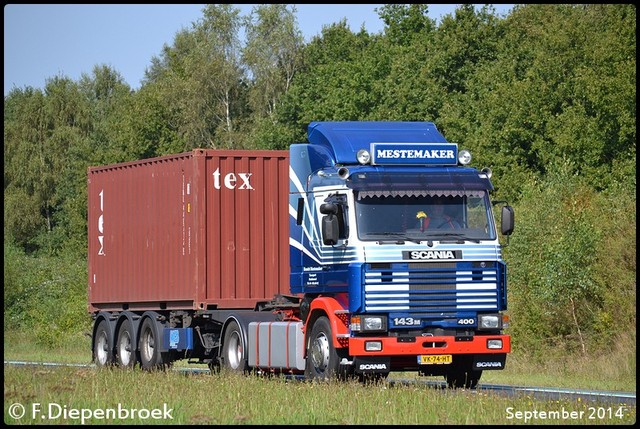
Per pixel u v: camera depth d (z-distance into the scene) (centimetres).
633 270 6162
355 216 4100
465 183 4194
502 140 11106
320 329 4319
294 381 4378
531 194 7138
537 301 6556
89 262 6325
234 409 3328
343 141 4347
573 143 9912
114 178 6050
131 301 5812
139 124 17025
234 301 5150
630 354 5612
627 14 9788
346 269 4125
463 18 14150
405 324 4081
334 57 16625
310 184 4412
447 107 12700
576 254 6331
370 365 4106
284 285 5234
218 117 17250
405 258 4088
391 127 4491
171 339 5375
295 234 4528
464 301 4138
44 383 4169
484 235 4191
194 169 5169
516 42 13312
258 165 5244
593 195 7031
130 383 4175
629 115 9338
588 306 6438
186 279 5225
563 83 10894
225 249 5169
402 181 4141
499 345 4181
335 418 3109
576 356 6206
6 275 10250
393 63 13788
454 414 3228
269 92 16512
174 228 5362
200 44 17412
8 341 9469
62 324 9344
